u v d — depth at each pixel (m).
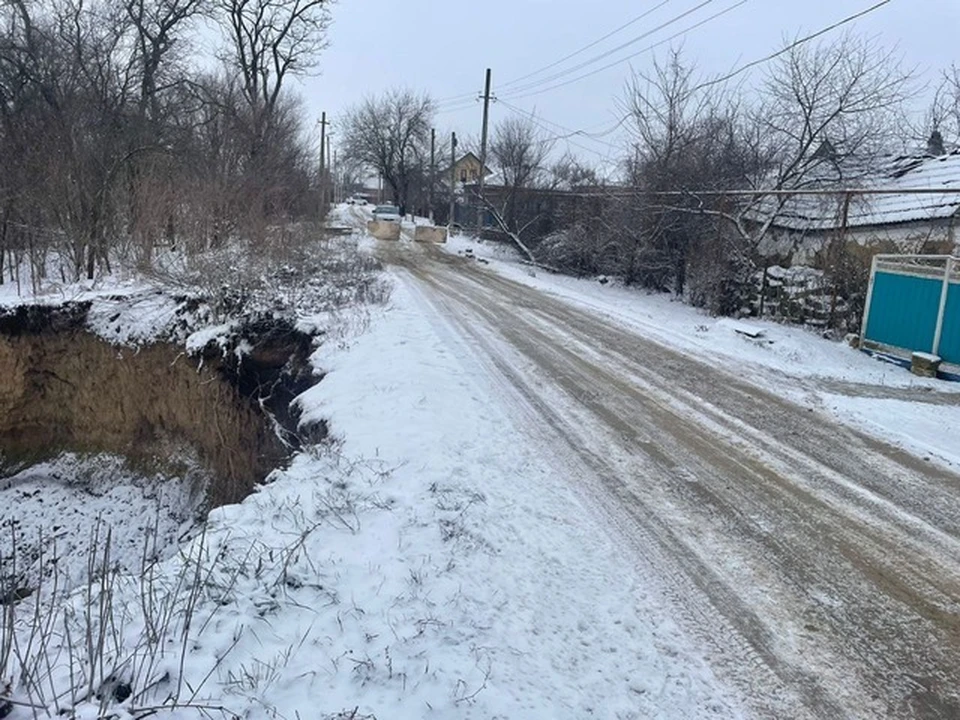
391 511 5.73
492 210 33.41
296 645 3.98
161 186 20.02
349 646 4.00
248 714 3.39
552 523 5.89
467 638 4.18
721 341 13.97
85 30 23.33
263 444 11.66
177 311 16.08
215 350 14.35
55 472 16.73
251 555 4.93
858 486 7.05
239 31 31.25
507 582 4.89
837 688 4.06
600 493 6.58
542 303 17.73
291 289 15.69
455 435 7.67
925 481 7.26
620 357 12.20
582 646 4.30
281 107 37.31
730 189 21.92
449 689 3.71
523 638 4.28
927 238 15.49
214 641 3.94
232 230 20.92
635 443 7.97
